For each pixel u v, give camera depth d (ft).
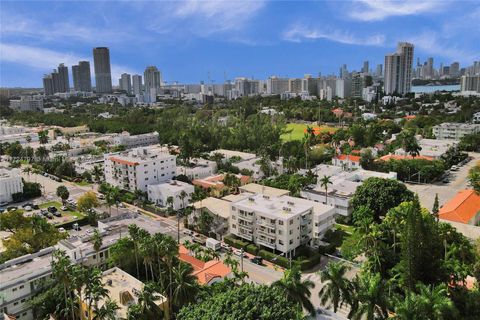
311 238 374.02
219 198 479.00
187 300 243.19
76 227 429.38
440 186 560.61
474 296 239.30
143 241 268.62
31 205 513.04
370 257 291.58
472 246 297.33
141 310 234.38
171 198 474.08
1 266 293.02
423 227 263.29
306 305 221.66
